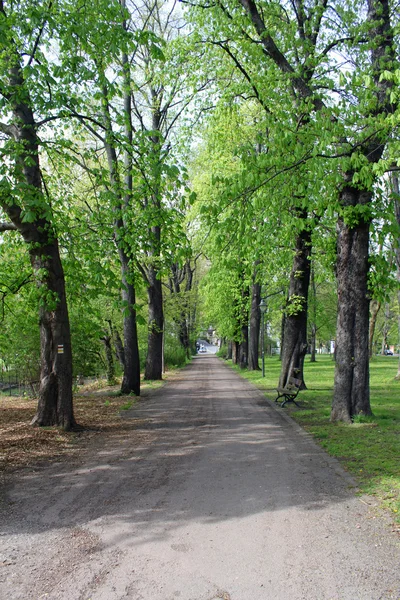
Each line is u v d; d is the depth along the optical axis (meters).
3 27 8.19
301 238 15.45
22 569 3.79
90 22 8.80
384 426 9.48
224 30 11.60
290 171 7.91
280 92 11.40
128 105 17.61
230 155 16.58
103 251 11.12
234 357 44.19
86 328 12.95
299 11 11.64
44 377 10.12
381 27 10.18
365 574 3.63
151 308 25.34
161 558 3.95
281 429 9.92
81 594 3.38
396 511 4.91
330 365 37.41
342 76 7.74
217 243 8.56
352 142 8.27
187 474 6.56
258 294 31.64
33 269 10.05
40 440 8.75
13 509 5.21
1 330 13.51
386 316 50.84
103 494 5.71
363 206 8.99
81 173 14.70
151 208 10.88
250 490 5.78
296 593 3.36
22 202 8.71
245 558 3.93
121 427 10.49
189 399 16.22
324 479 6.16
